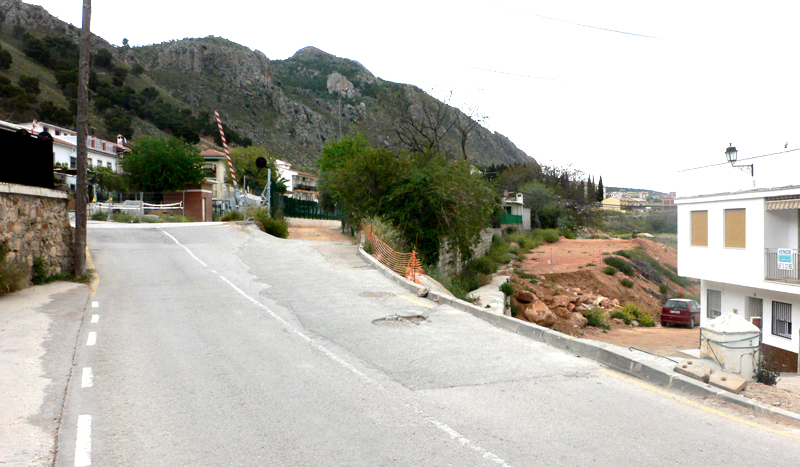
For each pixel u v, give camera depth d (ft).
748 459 15.29
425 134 149.28
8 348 26.32
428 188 78.02
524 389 21.48
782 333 61.72
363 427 17.35
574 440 16.44
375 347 28.02
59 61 311.88
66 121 231.30
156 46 545.03
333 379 22.56
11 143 41.98
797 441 16.69
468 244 87.35
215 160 185.57
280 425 17.48
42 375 22.47
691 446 16.14
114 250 67.67
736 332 26.89
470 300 63.16
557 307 95.96
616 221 287.48
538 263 143.54
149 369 23.63
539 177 266.36
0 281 38.78
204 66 524.52
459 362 25.34
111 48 483.10
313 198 274.77
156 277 51.78
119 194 139.44
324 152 139.64
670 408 19.51
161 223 107.14
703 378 21.75
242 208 123.65
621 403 19.95
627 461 15.02
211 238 82.38
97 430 16.93
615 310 108.88
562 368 24.59
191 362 24.85
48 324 31.89
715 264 69.26
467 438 16.52
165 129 331.77
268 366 24.39
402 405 19.47
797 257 57.26
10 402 19.20
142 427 17.22
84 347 27.17
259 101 506.89
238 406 19.24
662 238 229.86
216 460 14.90
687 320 99.45
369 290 45.55
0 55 256.32
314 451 15.52
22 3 368.27
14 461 14.61
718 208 68.85
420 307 38.96
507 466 14.60
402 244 72.13
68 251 50.19
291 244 78.95
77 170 49.42
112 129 271.90
